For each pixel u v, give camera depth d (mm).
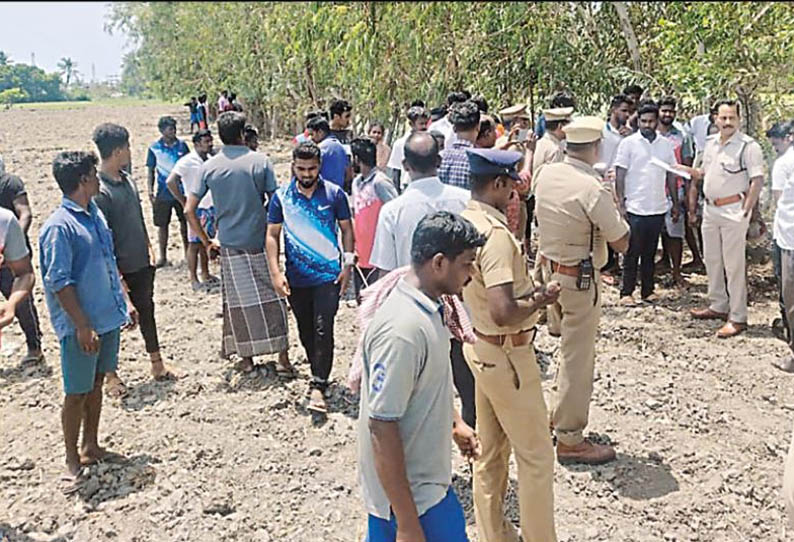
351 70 8492
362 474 2553
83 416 4324
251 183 5316
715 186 6309
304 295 4980
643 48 8930
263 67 8414
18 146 14062
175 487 4156
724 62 7332
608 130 7531
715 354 5938
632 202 7020
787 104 7383
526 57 8516
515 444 3227
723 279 6621
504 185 3113
